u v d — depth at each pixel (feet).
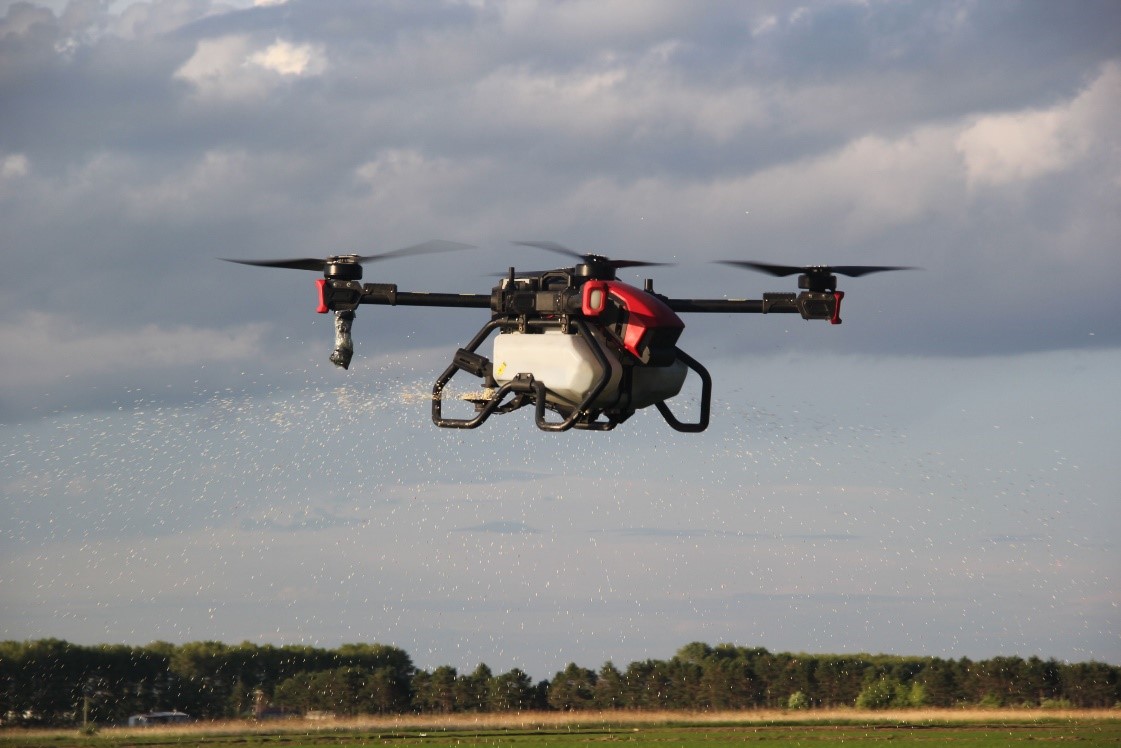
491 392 100.48
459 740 274.16
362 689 322.75
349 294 99.35
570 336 95.86
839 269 100.17
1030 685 350.64
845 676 353.31
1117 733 281.74
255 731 298.15
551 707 334.85
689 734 286.05
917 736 277.23
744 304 102.42
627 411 98.84
